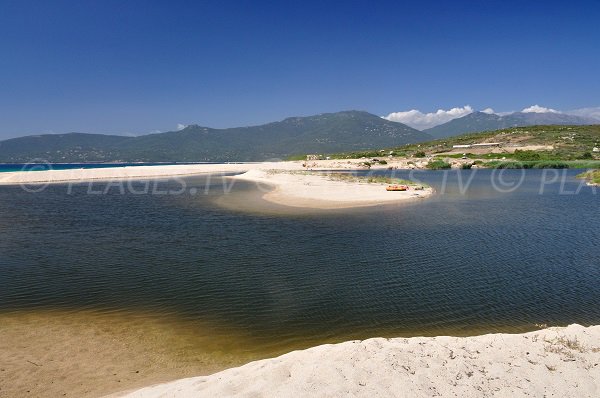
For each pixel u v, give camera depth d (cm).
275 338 1351
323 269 2141
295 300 1700
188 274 2053
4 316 1513
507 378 880
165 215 3997
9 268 2156
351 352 984
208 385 888
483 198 5309
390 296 1750
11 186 7706
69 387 1025
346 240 2817
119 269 2139
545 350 1026
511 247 2617
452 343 1084
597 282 1933
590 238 2888
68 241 2827
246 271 2103
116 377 1080
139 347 1270
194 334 1374
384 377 853
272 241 2795
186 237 2945
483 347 1048
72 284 1894
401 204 4578
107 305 1633
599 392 839
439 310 1598
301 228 3253
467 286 1880
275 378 868
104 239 2889
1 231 3206
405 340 1113
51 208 4606
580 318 1527
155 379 1067
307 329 1423
